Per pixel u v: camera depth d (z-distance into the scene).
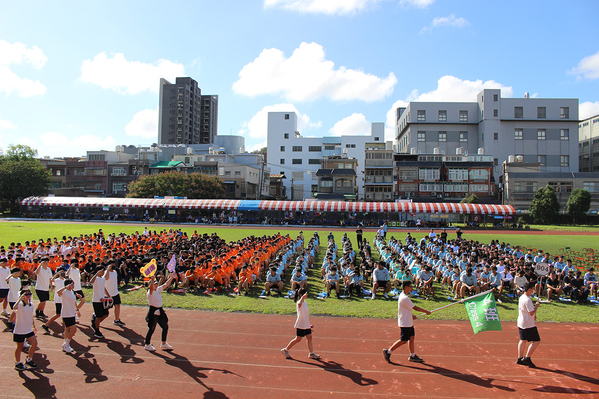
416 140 94.19
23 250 20.61
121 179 83.06
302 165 103.06
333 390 8.19
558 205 65.38
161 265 17.70
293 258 25.88
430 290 16.55
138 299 15.47
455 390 8.27
